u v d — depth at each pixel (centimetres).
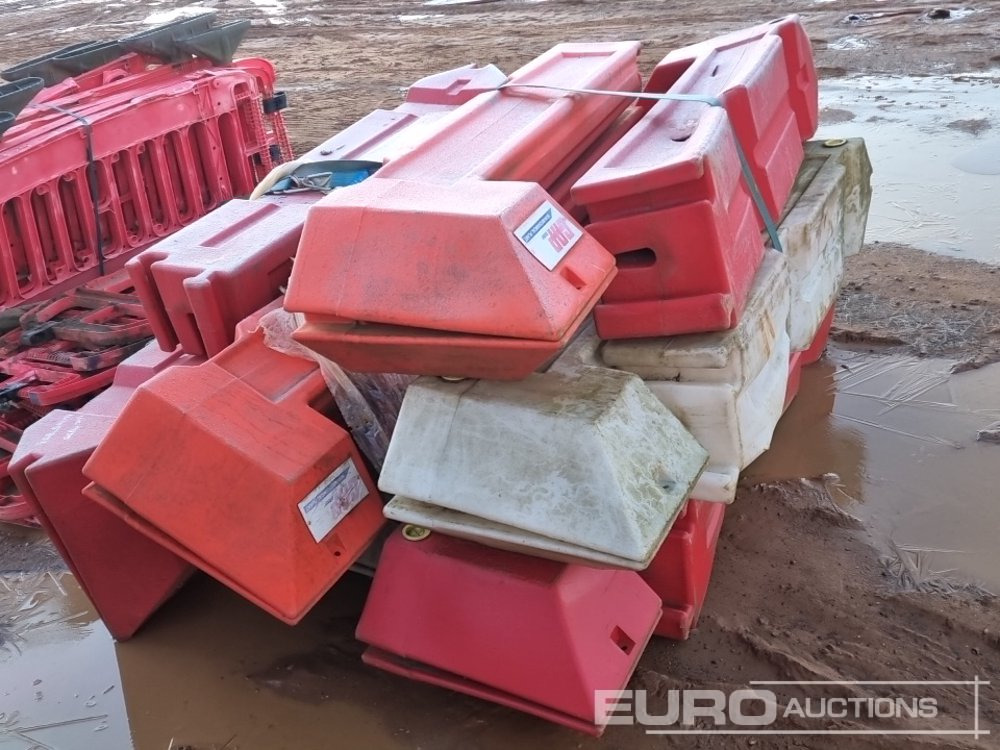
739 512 341
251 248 308
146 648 320
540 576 241
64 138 459
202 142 537
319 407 278
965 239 520
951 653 275
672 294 244
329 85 1070
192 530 257
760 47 308
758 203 281
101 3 1914
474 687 257
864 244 529
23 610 356
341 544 264
